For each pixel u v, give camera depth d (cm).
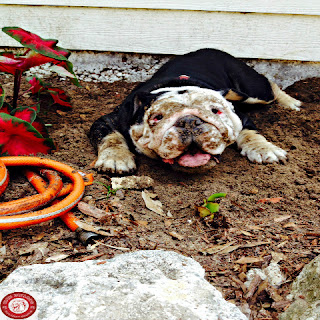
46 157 115
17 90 120
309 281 75
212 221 94
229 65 149
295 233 91
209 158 107
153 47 167
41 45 109
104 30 165
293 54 166
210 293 68
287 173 115
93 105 148
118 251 84
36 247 83
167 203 101
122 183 104
